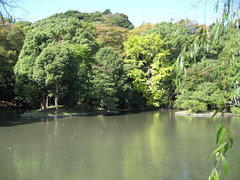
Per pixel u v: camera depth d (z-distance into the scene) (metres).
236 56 5.01
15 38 32.56
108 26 58.09
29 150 15.52
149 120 29.17
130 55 44.50
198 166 12.66
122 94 38.75
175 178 11.16
